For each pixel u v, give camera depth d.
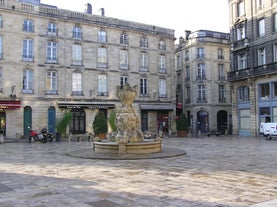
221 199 7.93
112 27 42.00
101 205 7.52
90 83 40.44
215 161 14.92
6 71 35.47
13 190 9.18
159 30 46.25
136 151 17.59
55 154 19.11
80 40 39.97
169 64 47.00
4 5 35.56
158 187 9.38
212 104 51.75
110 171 12.30
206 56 52.06
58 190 9.14
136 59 44.03
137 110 43.53
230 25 42.75
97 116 32.91
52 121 37.84
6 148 24.00
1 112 35.09
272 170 12.23
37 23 37.41
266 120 36.66
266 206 7.26
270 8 36.25
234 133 41.81
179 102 56.78
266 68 35.84
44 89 37.50
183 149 21.19
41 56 37.50
